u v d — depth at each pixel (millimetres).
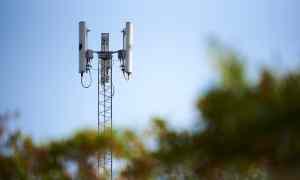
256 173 66375
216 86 54219
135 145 80312
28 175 85875
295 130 50031
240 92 52750
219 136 53875
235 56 53938
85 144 84312
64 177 85438
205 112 54125
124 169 79250
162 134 70375
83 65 122312
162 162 67250
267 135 50812
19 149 86688
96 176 86562
